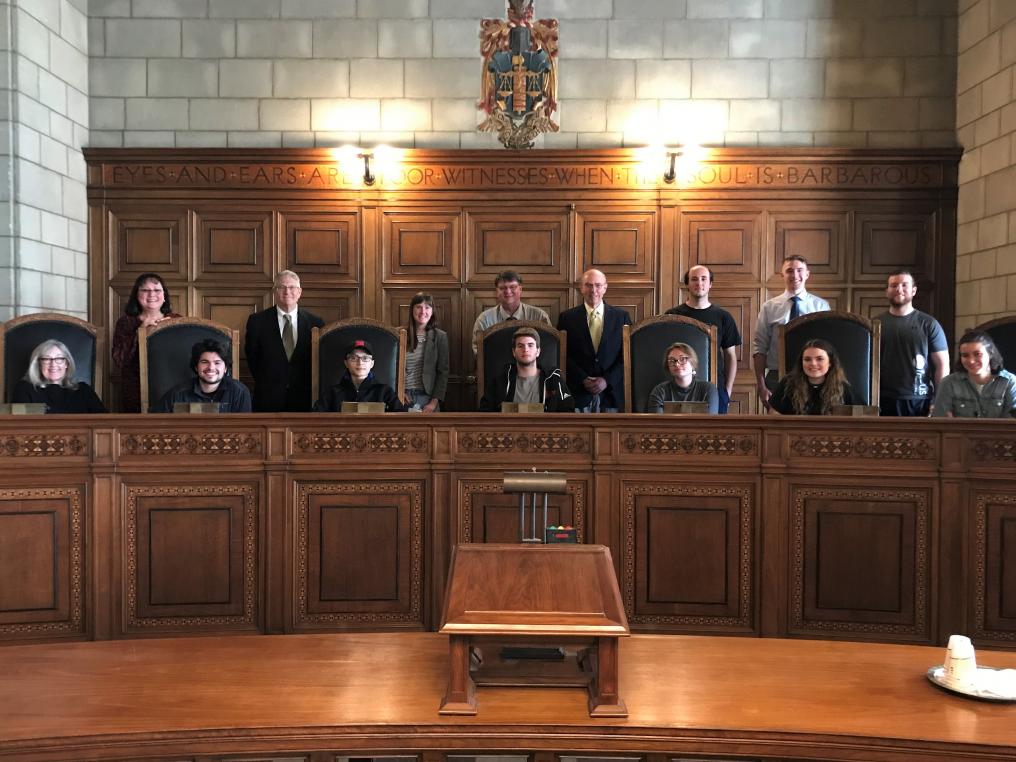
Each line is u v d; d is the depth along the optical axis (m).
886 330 4.80
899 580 3.34
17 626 3.26
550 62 6.18
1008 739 1.58
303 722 1.64
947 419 3.29
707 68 6.21
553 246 6.23
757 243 6.17
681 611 3.44
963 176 6.01
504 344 4.58
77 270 6.07
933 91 6.16
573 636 1.67
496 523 3.47
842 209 6.14
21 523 3.25
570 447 3.48
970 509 3.30
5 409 3.44
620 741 1.63
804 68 6.19
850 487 3.36
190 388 3.91
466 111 6.26
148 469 3.34
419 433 3.47
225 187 6.20
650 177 6.18
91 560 3.31
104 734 1.58
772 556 3.39
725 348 5.26
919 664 2.00
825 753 1.60
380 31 6.24
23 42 5.34
